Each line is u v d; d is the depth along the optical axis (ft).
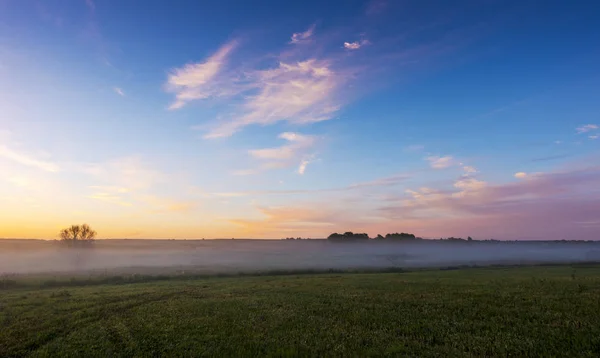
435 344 71.97
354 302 125.80
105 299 140.26
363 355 65.36
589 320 86.63
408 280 208.23
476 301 120.16
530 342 70.08
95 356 68.18
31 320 99.60
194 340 77.92
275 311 111.04
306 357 65.05
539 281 176.45
